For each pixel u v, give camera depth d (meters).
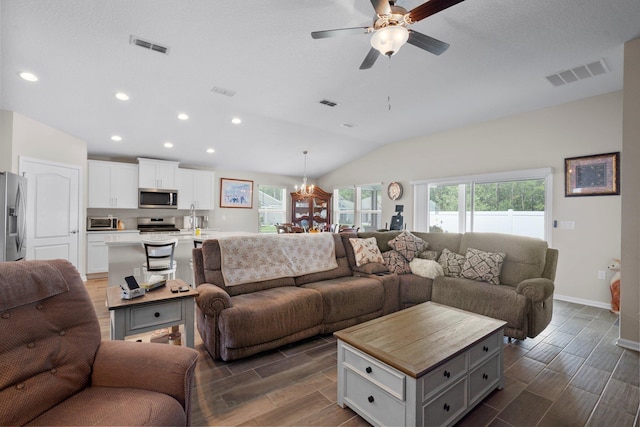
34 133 4.20
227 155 6.42
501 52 2.85
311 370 2.29
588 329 3.13
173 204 6.26
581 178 3.96
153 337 2.50
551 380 2.18
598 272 3.84
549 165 4.24
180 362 1.31
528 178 4.47
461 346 1.73
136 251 4.06
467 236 3.74
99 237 5.36
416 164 5.95
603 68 3.13
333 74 3.31
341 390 1.87
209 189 6.88
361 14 2.34
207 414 1.78
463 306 3.13
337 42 2.72
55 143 4.55
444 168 5.49
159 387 1.27
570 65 3.08
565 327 3.18
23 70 3.13
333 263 3.64
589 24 2.43
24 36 2.60
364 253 3.80
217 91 3.77
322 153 6.77
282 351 2.61
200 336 2.79
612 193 3.71
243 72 3.28
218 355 2.39
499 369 2.05
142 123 4.68
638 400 1.94
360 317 3.14
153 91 3.75
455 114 4.59
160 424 1.09
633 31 2.52
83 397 1.21
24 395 1.10
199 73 3.30
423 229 5.83
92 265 5.28
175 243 3.70
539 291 2.68
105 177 5.62
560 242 4.14
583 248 3.96
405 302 3.56
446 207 5.52
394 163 6.39
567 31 2.52
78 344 1.32
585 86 3.58
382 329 1.98
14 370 1.12
